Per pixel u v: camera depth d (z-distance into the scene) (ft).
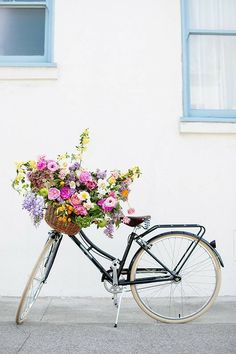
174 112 13.16
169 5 13.55
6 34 13.70
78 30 13.32
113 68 13.23
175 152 13.01
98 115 13.03
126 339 8.80
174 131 13.09
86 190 9.64
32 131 12.89
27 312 9.96
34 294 10.05
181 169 12.96
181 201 12.84
